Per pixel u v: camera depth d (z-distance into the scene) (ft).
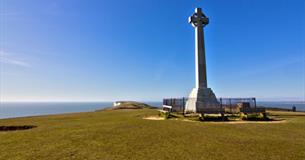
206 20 92.63
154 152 25.11
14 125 48.75
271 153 24.70
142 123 50.96
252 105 70.90
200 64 88.99
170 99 79.87
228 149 26.45
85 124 49.70
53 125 48.57
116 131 39.17
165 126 45.75
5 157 23.06
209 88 85.92
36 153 24.56
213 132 38.40
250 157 23.20
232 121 56.08
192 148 26.94
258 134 36.58
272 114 76.13
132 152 25.07
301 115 71.97
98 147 27.27
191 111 76.43
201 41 90.89
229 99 76.07
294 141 31.12
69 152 24.98
